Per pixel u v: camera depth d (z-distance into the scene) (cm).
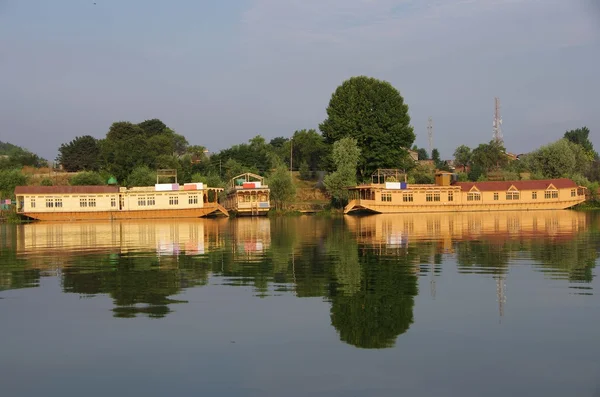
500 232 5547
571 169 12394
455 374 1557
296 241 4947
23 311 2234
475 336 1864
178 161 13138
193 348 1783
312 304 2308
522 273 2978
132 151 12775
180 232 6238
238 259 3666
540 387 1471
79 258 3769
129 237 5547
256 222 8450
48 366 1653
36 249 4394
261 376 1557
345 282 2770
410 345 1786
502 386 1480
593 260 3438
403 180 12162
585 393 1431
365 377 1541
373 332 1922
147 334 1925
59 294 2536
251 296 2462
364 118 11775
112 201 9762
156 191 9925
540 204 10712
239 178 11988
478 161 15150
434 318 2080
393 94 11988
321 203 12031
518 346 1764
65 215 9494
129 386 1505
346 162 11225
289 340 1845
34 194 9388
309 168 15462
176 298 2438
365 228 6519
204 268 3259
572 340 1814
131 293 2542
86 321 2084
